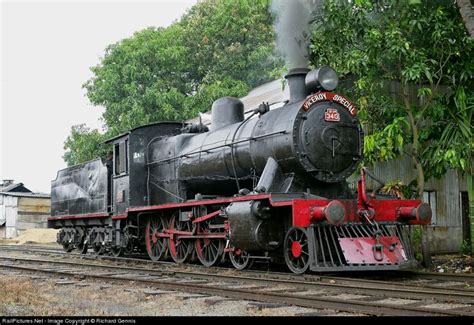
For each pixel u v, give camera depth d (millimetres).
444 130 12102
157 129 15430
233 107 13211
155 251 14500
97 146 32000
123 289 8812
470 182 13719
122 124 29828
